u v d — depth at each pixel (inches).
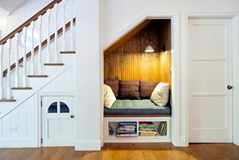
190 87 98.0
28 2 153.9
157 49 143.3
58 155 83.7
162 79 128.3
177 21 93.2
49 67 93.0
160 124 107.0
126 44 143.9
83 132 90.7
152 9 93.4
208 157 81.1
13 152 86.9
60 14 151.4
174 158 80.4
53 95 94.0
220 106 99.0
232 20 97.8
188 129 98.8
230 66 98.9
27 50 152.9
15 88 92.0
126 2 93.3
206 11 93.4
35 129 93.6
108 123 107.1
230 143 98.2
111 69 144.4
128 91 129.9
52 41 107.1
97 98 90.7
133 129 101.0
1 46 92.5
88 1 90.6
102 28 93.1
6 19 152.8
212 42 98.7
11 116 93.1
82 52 90.4
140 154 84.9
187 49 94.0
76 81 90.4
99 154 85.0
